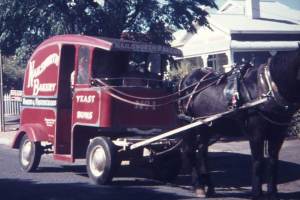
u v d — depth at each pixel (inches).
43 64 492.1
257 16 1408.7
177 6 782.5
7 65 1418.6
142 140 415.2
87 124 425.4
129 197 367.9
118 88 413.4
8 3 731.4
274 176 327.0
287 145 598.9
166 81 455.2
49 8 741.9
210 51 1300.4
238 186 411.5
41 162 568.1
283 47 1206.3
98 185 415.8
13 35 784.3
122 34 780.0
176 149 422.9
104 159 409.4
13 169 510.6
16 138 508.4
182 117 401.1
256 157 325.1
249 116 325.4
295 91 309.3
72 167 530.3
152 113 430.3
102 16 754.8
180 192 387.9
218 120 358.9
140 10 788.6
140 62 453.7
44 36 761.0
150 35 786.2
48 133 474.3
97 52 432.1
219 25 1268.5
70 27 748.6
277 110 313.9
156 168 446.9
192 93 384.2
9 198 366.3
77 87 442.6
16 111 1300.4
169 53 457.1
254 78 330.0
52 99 468.1
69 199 361.7
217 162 524.7
